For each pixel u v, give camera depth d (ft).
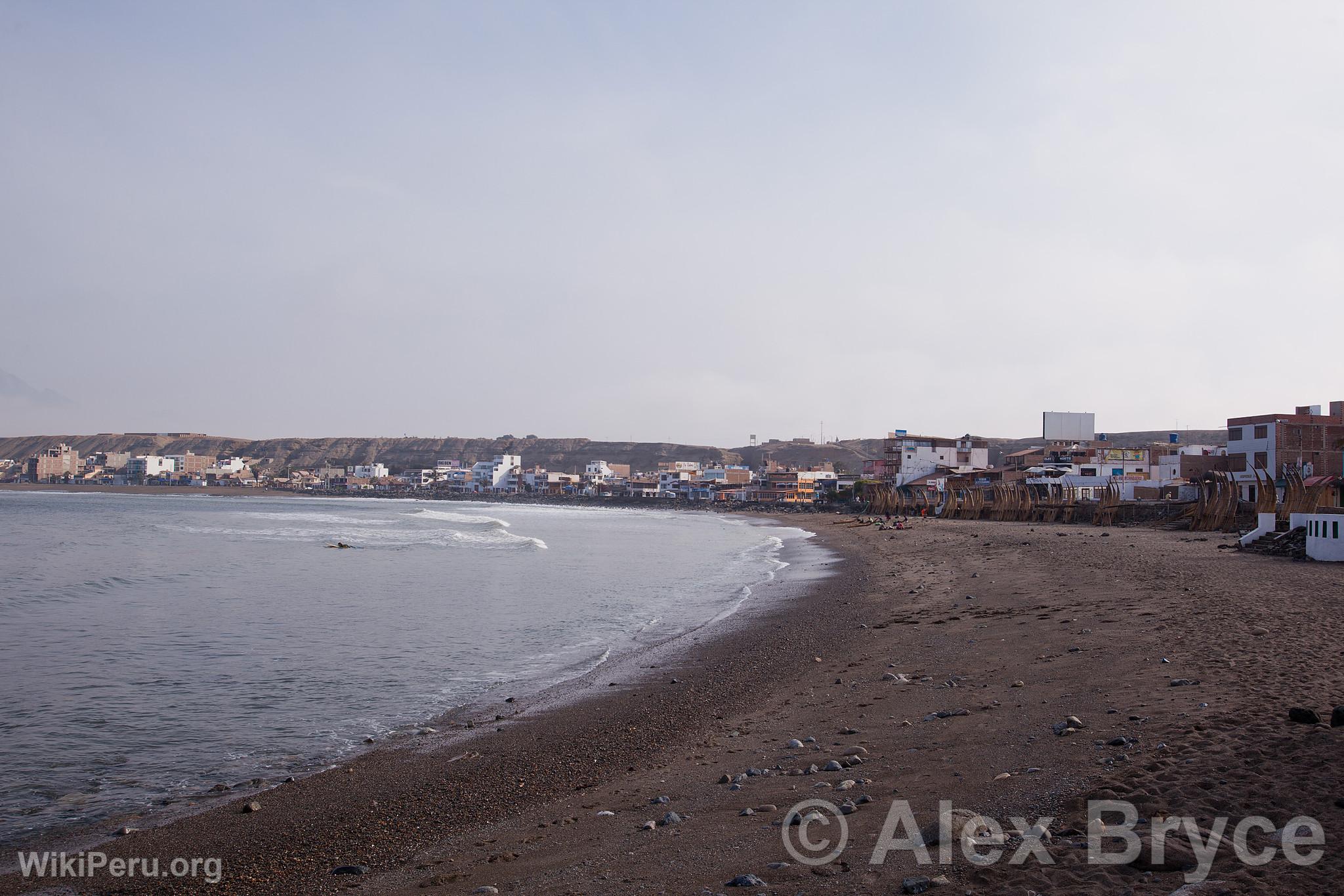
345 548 194.59
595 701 54.29
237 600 103.60
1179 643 50.52
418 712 52.65
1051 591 87.10
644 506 654.12
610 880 24.26
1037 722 37.01
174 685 59.52
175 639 77.00
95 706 53.57
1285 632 50.98
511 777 39.06
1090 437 372.38
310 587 118.11
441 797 36.68
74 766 42.39
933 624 73.87
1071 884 20.24
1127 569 99.45
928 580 114.01
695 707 51.06
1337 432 220.02
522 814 33.42
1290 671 39.81
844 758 35.04
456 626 85.46
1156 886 19.79
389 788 38.27
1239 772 26.30
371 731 48.44
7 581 119.75
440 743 45.78
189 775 41.19
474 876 26.16
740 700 52.01
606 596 111.65
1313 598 66.69
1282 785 24.85
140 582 121.08
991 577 109.09
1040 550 139.23
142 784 39.83
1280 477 209.15
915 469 425.69
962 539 192.44
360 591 114.11
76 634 79.46
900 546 188.34
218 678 61.57
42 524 277.64
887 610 87.56
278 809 35.94
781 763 36.04
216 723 49.93
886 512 384.06
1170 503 215.10
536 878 25.26
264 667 65.46
